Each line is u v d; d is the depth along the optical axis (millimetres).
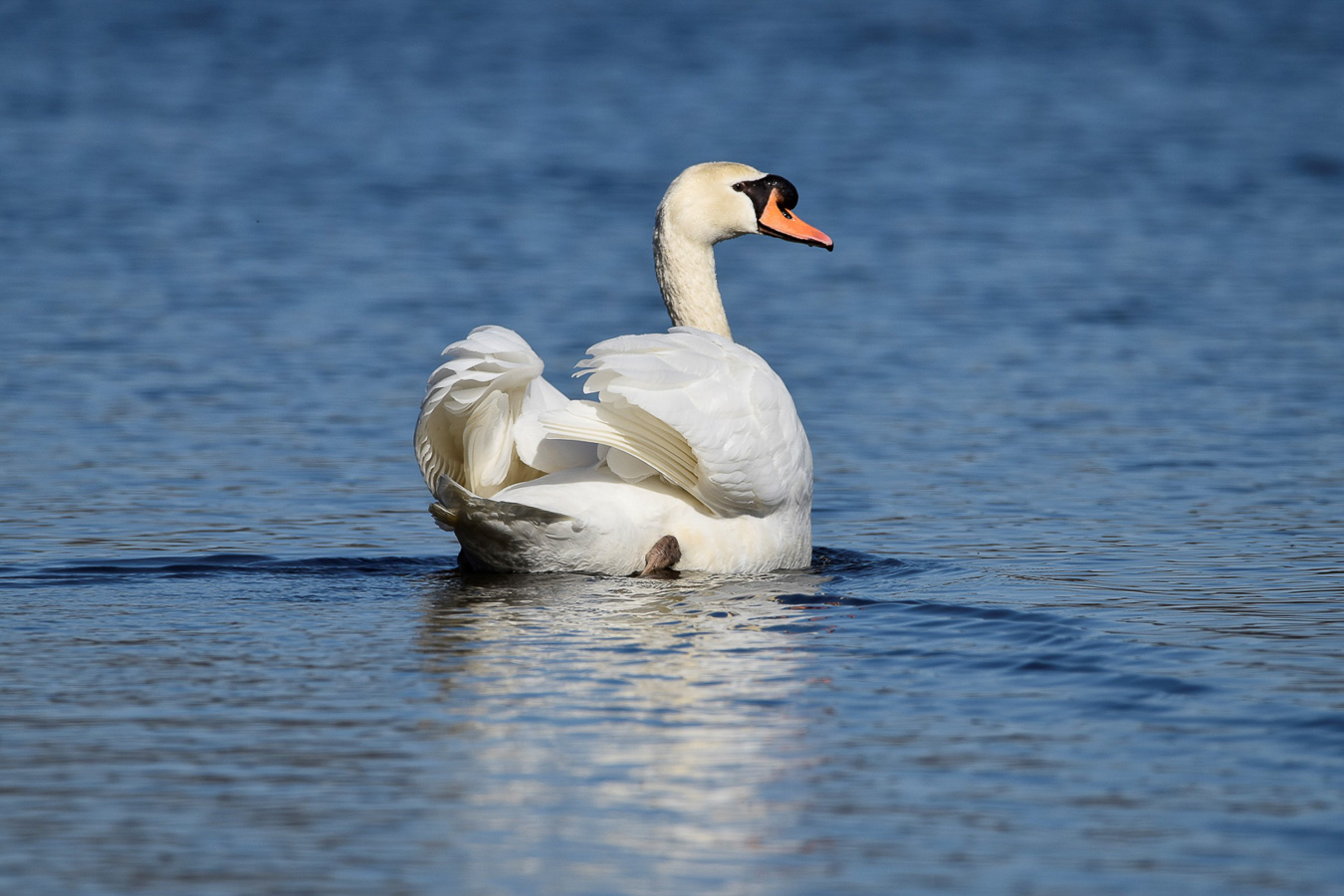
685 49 67188
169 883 6355
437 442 11234
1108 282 28000
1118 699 8531
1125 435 18250
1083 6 83438
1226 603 10969
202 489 15500
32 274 27531
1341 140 44625
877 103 52500
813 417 19344
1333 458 16984
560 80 57969
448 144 44656
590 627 9992
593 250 30891
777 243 32969
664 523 11578
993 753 7734
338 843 6703
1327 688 8688
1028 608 10727
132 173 38906
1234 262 29609
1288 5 82938
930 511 15000
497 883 6344
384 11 80375
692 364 11453
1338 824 6883
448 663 9156
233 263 28984
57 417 18516
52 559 12438
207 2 82000
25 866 6504
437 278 27922
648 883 6359
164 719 8195
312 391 20188
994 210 35438
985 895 6262
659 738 7910
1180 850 6660
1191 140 45156
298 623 10148
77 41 66750
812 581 11633
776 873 6453
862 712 8320
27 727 8078
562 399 12000
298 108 50781
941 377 21422
